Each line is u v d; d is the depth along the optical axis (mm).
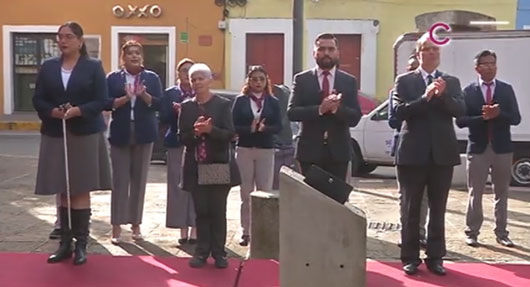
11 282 5641
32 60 20859
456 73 11422
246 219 7121
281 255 4879
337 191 4934
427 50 5867
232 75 20109
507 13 19391
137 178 7047
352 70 19984
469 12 19500
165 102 6949
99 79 5992
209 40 20188
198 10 20141
